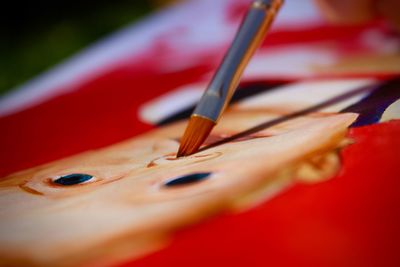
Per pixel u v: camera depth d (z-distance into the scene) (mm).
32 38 510
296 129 210
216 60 305
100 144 233
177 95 271
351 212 167
